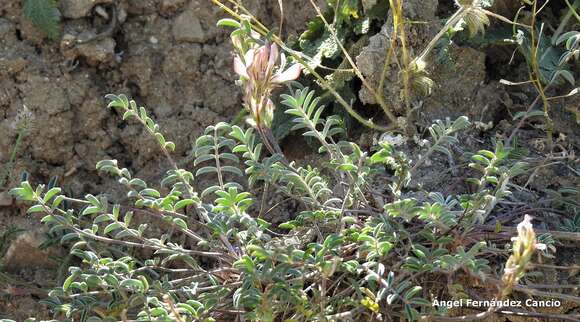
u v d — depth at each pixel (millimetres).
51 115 5008
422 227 4273
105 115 5133
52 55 5121
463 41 5051
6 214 4941
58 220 4176
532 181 4637
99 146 5113
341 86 4914
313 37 5250
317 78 5082
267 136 4555
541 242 4062
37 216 4918
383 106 4773
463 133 4844
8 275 4840
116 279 4016
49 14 5059
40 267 4887
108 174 5098
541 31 4656
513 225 4410
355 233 4070
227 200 4012
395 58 4625
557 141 4820
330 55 5008
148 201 4168
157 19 5332
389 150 4109
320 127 5125
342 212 4141
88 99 5098
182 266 4777
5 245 4875
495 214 4465
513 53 4891
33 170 4988
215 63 5293
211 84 5273
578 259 4289
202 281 4453
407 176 4184
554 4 5281
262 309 3789
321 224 4367
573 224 4277
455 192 4594
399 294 4109
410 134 4773
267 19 5375
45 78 5047
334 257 3818
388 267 4152
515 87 5066
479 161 4406
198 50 5293
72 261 4859
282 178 4328
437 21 4891
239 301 3838
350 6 4992
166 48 5293
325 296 4012
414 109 4723
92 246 4820
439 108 4902
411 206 3887
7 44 5078
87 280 4059
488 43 5008
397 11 4469
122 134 5141
